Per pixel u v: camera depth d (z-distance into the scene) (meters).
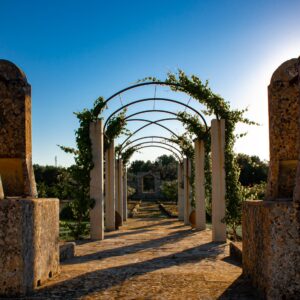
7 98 4.15
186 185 13.16
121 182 13.76
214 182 8.22
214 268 4.80
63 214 16.11
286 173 3.82
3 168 4.11
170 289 3.68
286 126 3.85
